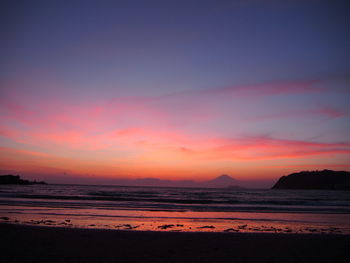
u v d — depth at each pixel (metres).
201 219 18.05
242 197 55.25
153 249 8.97
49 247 8.75
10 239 9.65
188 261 7.55
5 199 30.61
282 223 16.89
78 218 16.77
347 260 8.00
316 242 10.58
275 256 8.33
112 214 19.03
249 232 13.59
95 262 7.20
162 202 32.72
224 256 8.23
